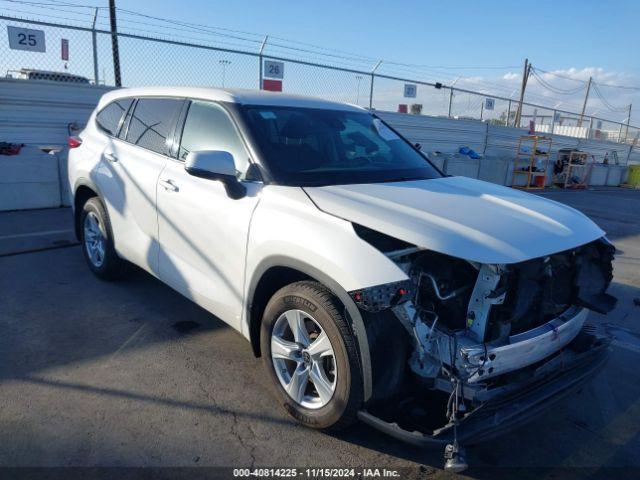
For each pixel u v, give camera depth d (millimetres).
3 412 2926
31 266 5434
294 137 3482
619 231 10172
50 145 10273
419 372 2506
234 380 3420
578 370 2904
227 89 3859
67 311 4336
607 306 2926
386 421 2537
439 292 2480
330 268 2541
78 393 3160
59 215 8055
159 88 4355
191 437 2820
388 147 3988
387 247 2553
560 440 3057
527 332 2594
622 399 3541
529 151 19391
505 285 2395
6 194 8180
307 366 2848
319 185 3102
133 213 4207
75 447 2680
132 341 3871
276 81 12766
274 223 2881
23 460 2562
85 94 10484
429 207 2795
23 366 3432
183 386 3309
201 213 3432
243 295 3176
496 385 2547
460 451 2289
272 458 2701
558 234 2707
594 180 22234
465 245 2408
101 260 4973
